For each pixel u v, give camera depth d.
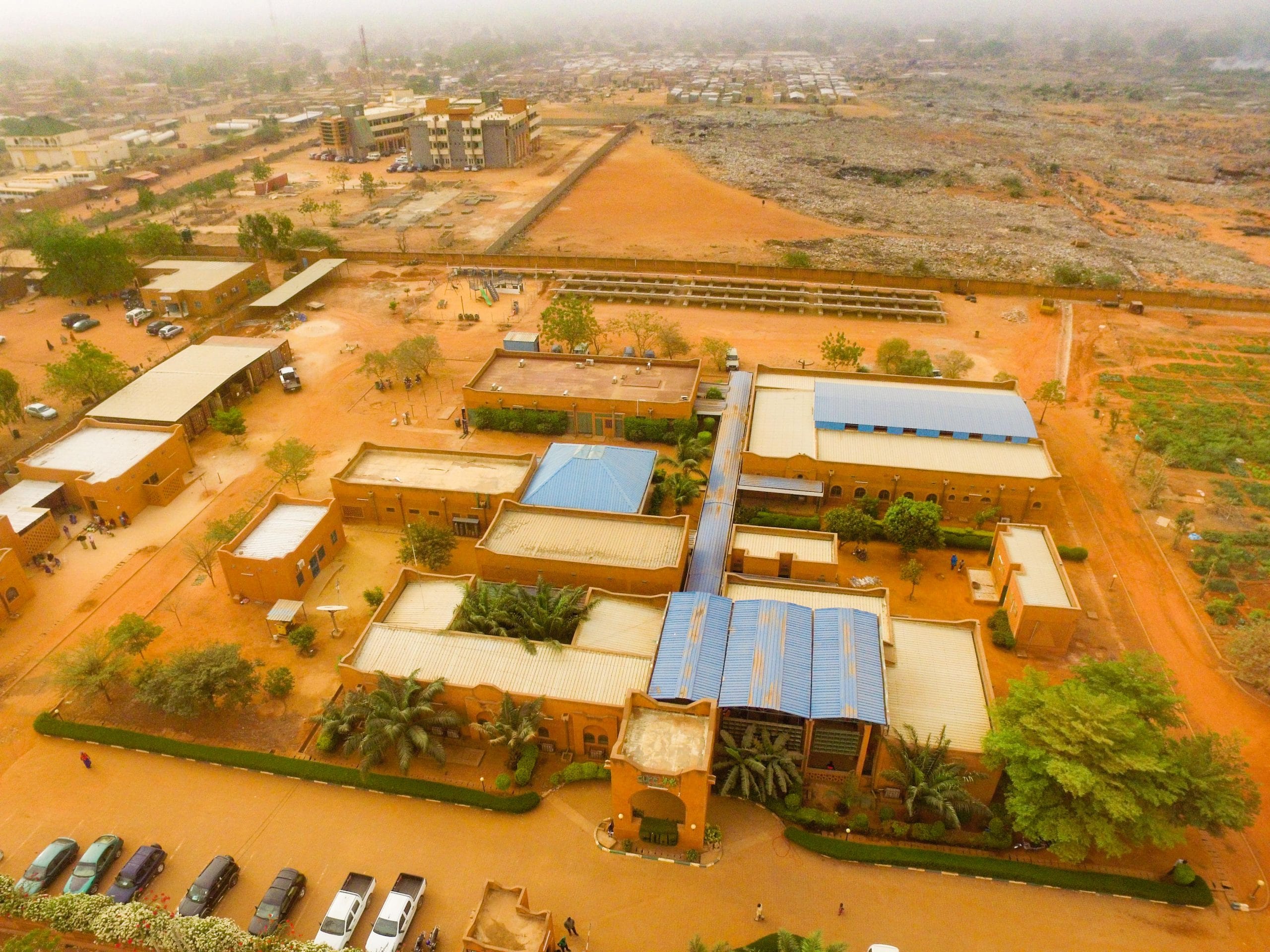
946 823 51.12
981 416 86.25
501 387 98.44
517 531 71.56
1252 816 47.19
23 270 145.12
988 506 81.44
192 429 96.31
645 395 95.88
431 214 191.88
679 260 158.25
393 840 51.62
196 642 67.50
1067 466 91.00
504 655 58.47
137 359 115.88
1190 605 71.06
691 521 81.06
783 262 156.00
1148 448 93.81
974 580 73.12
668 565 67.06
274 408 103.94
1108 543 78.94
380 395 106.81
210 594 73.00
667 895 48.38
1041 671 64.19
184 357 106.88
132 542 79.25
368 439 96.56
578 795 54.66
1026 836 48.97
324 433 98.06
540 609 60.81
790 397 94.75
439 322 128.75
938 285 140.25
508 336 112.56
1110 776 46.81
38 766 56.59
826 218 190.50
